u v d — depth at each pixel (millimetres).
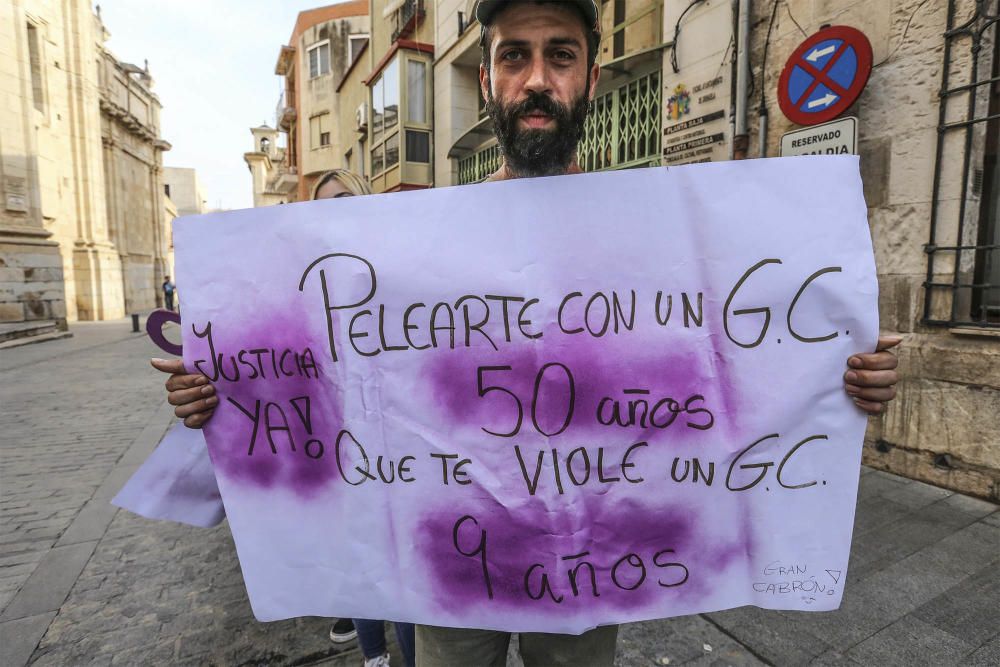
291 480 1342
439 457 1276
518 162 1347
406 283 1274
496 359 1261
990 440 3348
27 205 15047
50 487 3936
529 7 1243
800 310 1216
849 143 3695
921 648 2129
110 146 24109
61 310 15656
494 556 1268
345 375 1303
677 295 1235
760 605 1259
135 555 2949
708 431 1245
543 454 1259
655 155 6051
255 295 1330
